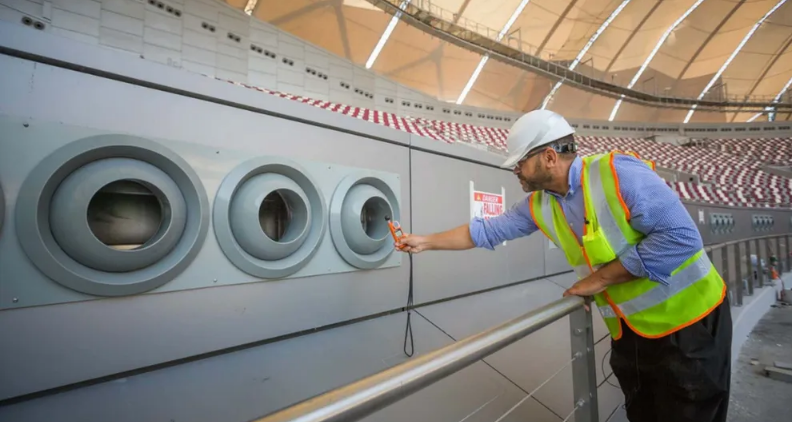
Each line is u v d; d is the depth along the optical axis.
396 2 16.33
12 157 0.85
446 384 1.53
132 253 1.00
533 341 2.15
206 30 9.24
